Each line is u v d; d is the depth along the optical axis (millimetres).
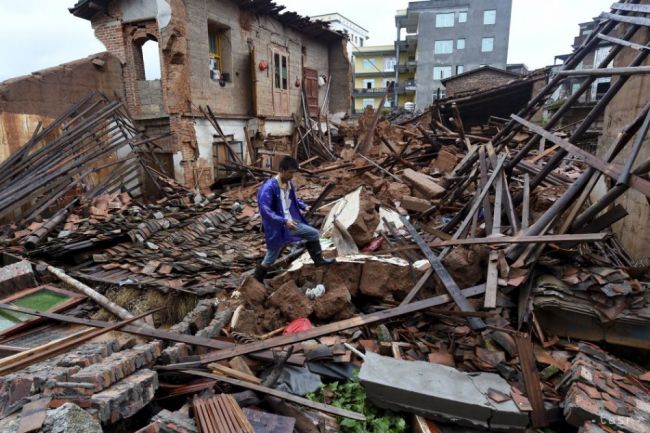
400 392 2900
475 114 19828
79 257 6348
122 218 7723
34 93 9016
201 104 12555
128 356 2842
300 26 17234
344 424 2824
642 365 3416
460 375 3096
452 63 45312
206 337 3912
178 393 2990
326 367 3420
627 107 5129
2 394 2307
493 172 5613
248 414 2717
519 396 2836
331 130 20609
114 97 11430
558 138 4836
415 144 14164
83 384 2416
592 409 2561
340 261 4879
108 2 11508
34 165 8297
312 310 4414
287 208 4934
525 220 4609
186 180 12164
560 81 5930
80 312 4707
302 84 18078
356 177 10320
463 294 3691
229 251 6965
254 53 14500
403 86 48750
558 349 3453
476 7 43062
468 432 2803
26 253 6156
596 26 5473
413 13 45000
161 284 5305
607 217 3910
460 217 5934
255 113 14891
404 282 4625
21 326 4012
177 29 11172
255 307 4590
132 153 10141
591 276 3480
